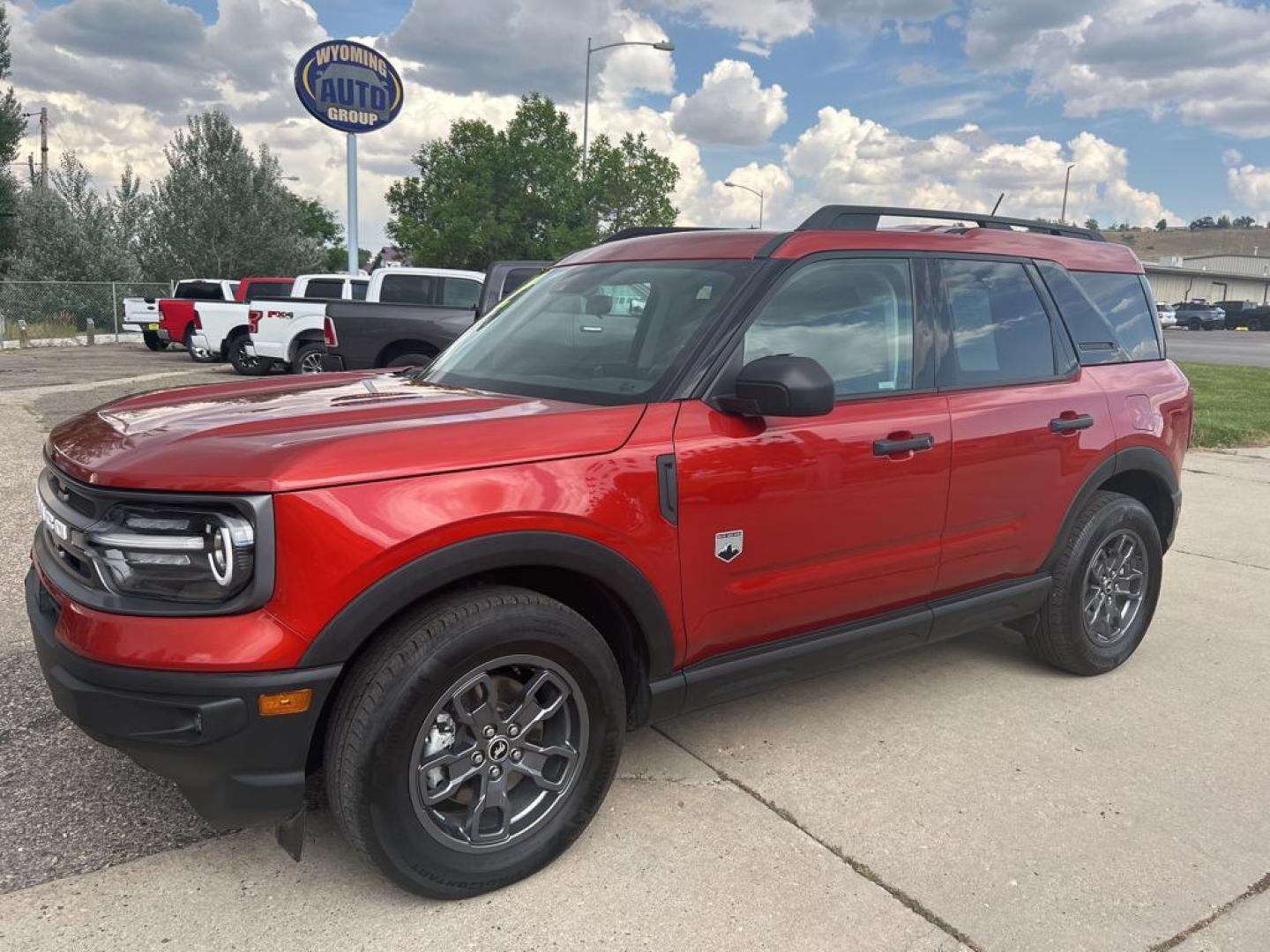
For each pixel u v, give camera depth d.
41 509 2.83
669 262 3.50
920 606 3.69
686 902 2.66
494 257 34.66
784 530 3.11
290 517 2.29
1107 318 4.42
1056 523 4.01
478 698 2.60
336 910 2.59
